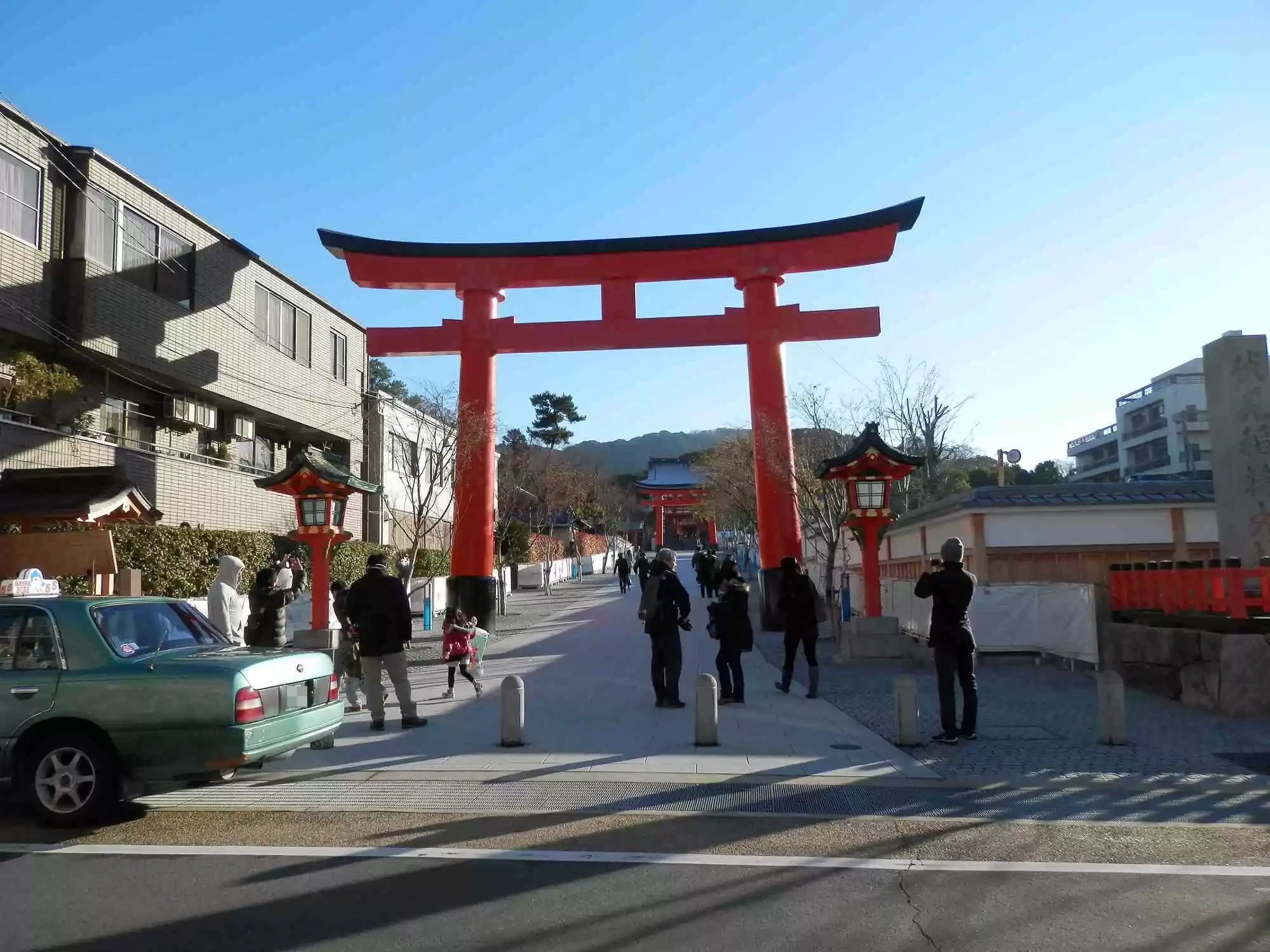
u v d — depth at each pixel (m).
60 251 16.48
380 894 5.25
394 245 21.05
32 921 4.86
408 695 10.49
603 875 5.54
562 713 11.41
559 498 52.84
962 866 5.65
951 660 9.39
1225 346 12.82
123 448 17.25
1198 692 11.05
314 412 24.73
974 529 18.25
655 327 21.34
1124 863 5.68
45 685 6.75
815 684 12.39
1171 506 18.06
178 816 7.00
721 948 4.47
